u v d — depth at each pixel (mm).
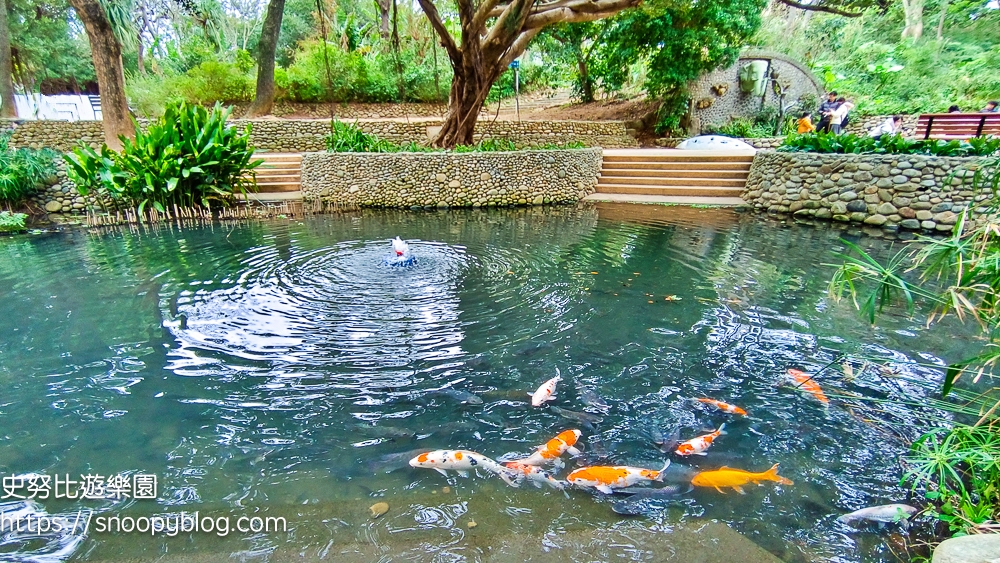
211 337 3711
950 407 2664
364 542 1931
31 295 4641
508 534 1969
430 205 9602
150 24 19500
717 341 3662
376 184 9523
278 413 2785
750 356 3439
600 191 10391
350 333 3785
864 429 2645
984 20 19422
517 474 2297
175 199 8531
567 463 2395
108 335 3756
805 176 8406
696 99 14156
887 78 17250
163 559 1864
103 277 5176
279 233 7328
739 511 2094
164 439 2568
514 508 2109
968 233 2211
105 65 10070
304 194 9766
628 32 12773
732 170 9898
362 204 9539
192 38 17938
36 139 11211
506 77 17172
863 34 22094
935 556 1627
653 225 7715
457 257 5867
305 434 2611
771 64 14297
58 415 2762
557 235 7074
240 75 15117
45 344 3611
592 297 4527
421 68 15961
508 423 2715
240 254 6059
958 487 2211
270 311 4203
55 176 8820
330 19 19297
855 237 6902
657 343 3629
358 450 2490
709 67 13055
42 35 16828
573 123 13852
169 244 6660
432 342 3643
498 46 10656
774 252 6094
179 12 19172
